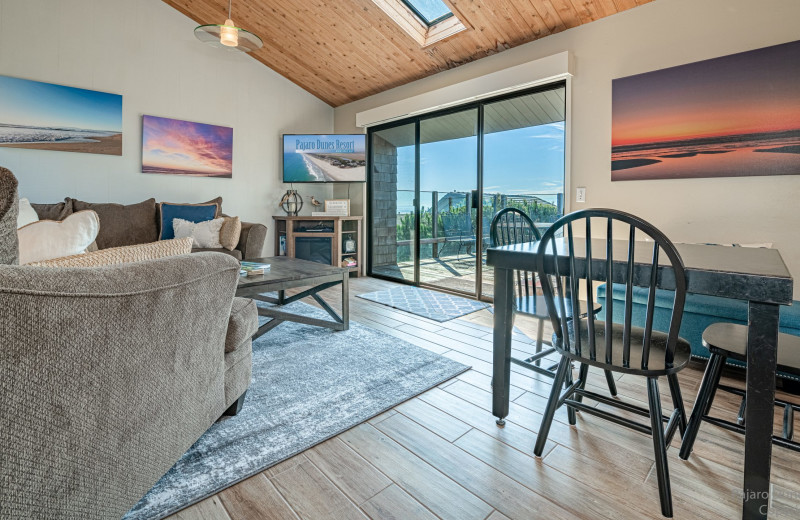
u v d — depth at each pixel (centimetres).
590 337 129
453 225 436
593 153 310
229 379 157
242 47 291
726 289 112
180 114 445
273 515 117
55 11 369
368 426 166
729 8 246
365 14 372
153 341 101
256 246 413
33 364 70
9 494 69
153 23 422
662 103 273
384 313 351
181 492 125
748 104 241
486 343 272
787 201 233
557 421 172
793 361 128
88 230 117
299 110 543
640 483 132
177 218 403
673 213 273
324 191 581
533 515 118
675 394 148
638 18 283
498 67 371
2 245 69
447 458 145
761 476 111
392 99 487
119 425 95
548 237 135
